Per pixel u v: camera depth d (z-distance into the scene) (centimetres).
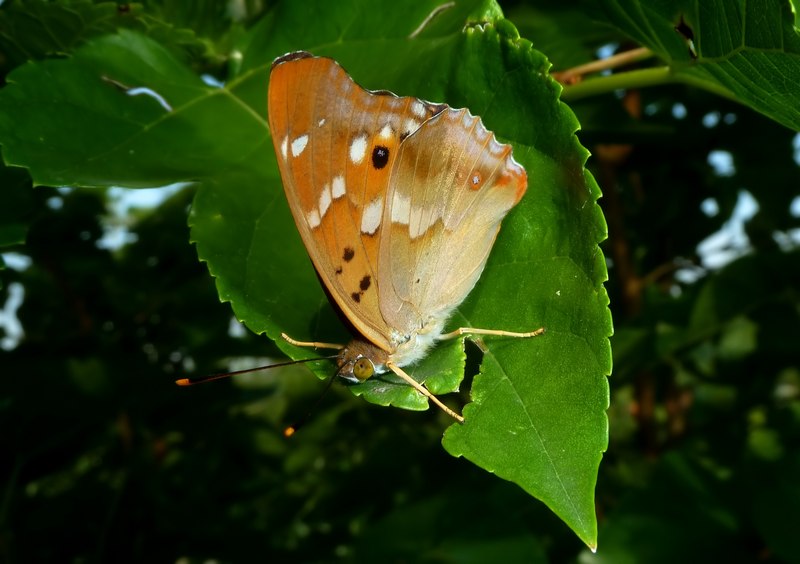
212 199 13
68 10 13
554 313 11
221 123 14
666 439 23
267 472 25
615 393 27
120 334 21
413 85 13
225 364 22
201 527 21
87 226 20
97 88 13
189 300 21
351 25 14
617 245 21
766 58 12
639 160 21
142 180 13
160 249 21
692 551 18
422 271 12
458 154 12
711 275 19
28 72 13
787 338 20
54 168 12
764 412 23
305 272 13
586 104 17
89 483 20
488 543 18
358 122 12
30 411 17
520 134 12
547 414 11
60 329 21
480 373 12
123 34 14
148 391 18
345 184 12
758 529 18
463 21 12
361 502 22
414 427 23
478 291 12
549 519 19
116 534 19
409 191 12
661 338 19
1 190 13
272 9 15
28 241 19
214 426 21
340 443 25
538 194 12
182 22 14
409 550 19
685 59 13
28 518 19
